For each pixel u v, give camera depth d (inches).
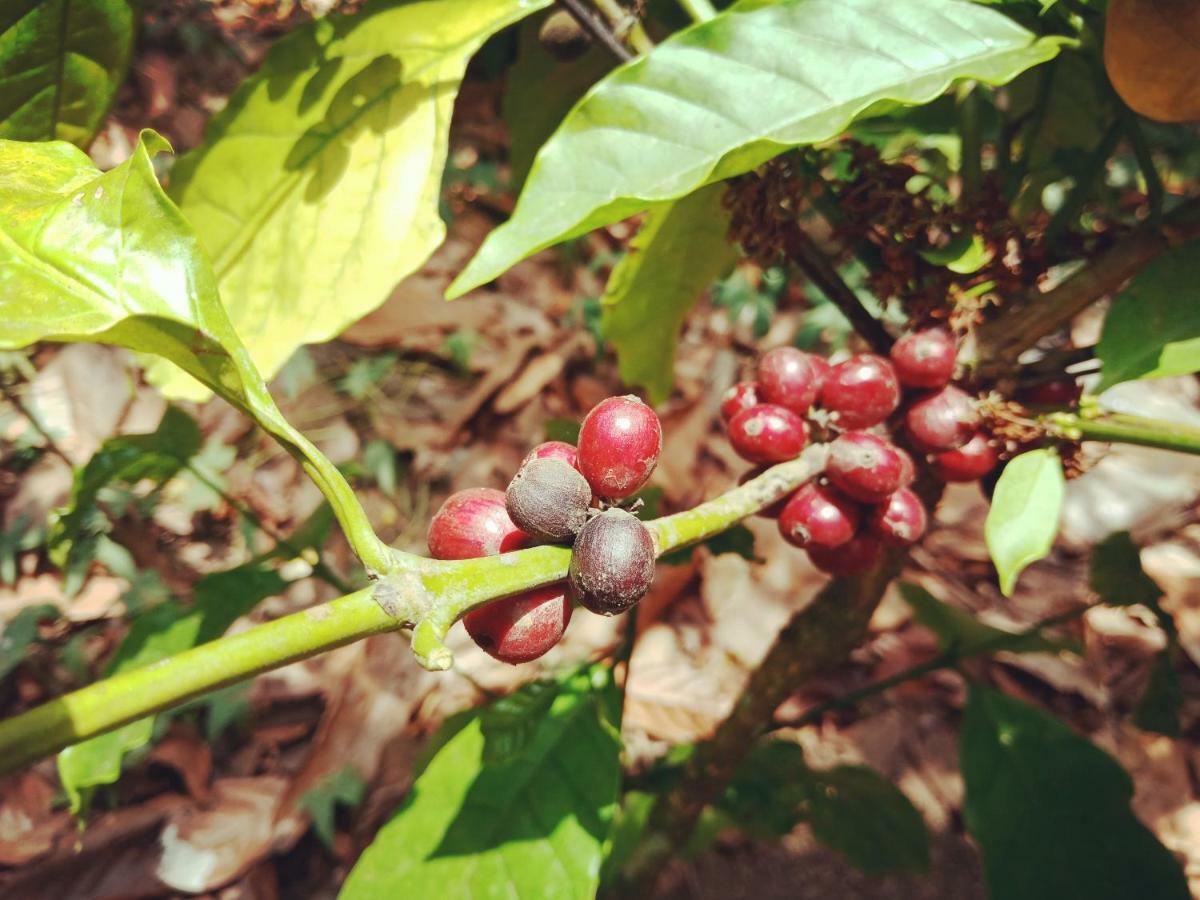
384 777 17.2
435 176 7.6
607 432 5.0
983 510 23.3
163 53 25.8
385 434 23.1
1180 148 21.0
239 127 8.0
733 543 11.0
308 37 7.7
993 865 9.1
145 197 4.5
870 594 9.0
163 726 16.4
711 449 23.9
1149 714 10.2
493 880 7.3
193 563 20.0
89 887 15.3
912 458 7.4
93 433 20.9
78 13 7.3
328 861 16.4
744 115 6.2
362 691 18.0
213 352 4.3
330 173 7.9
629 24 8.0
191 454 9.6
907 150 11.8
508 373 24.6
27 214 4.6
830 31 6.3
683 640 19.9
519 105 11.4
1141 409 24.0
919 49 6.4
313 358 24.4
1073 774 9.3
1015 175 8.3
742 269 26.9
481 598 4.3
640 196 5.8
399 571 4.2
